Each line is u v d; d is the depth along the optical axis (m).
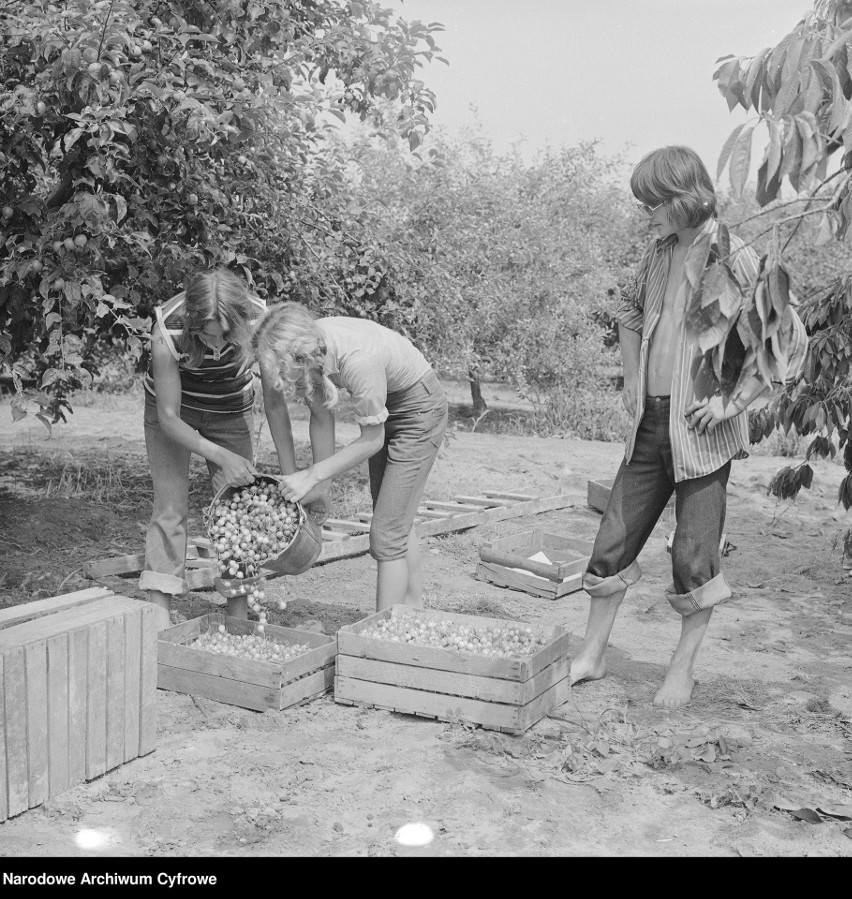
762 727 3.90
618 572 4.28
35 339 5.97
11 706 3.04
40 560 6.02
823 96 2.79
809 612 5.55
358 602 5.48
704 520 3.99
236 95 5.12
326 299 7.40
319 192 7.54
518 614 5.36
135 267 5.61
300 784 3.31
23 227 5.05
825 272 17.66
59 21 4.66
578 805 3.23
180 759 3.50
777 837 3.05
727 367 3.05
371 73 6.07
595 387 14.84
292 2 6.27
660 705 4.08
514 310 14.30
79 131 4.40
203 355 4.17
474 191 13.71
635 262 17.80
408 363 4.20
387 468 4.33
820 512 8.30
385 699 3.92
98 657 3.30
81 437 11.06
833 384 5.30
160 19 5.62
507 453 11.18
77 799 3.20
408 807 3.17
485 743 3.61
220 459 4.12
